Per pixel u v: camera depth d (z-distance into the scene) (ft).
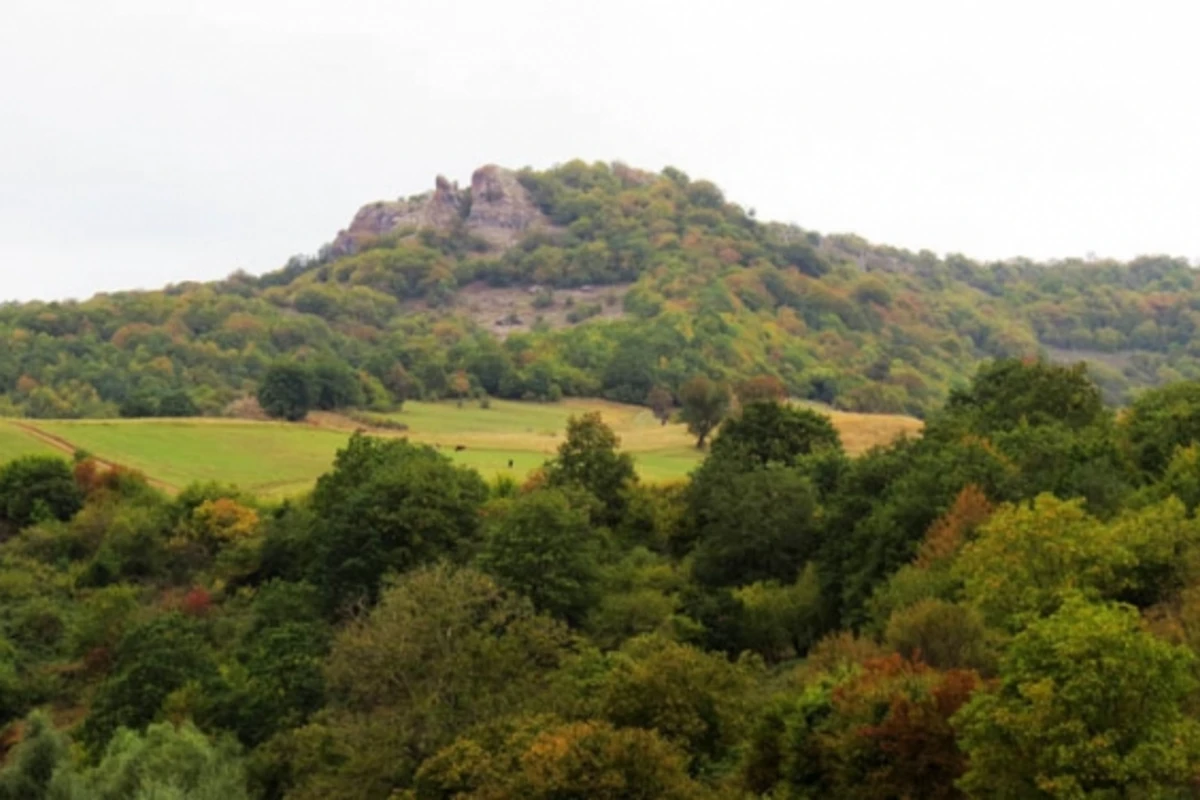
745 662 129.59
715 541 192.13
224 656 181.06
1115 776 63.57
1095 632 66.64
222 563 237.45
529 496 194.08
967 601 109.91
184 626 168.86
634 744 82.28
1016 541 109.19
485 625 131.34
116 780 117.08
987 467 157.07
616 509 241.35
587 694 108.99
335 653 137.39
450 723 110.52
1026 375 211.82
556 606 169.58
